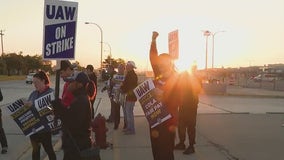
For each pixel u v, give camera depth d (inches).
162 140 240.2
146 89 239.3
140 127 554.3
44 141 263.4
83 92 217.0
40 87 258.7
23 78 3907.5
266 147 417.1
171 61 248.8
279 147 417.4
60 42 218.4
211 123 607.5
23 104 256.8
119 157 362.3
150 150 394.6
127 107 486.6
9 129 526.9
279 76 3902.6
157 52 259.0
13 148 407.5
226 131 524.7
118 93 517.3
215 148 407.5
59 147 398.3
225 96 1432.1
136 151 389.4
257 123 614.9
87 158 212.7
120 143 430.6
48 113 257.8
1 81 3053.6
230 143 436.5
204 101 1131.9
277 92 1865.2
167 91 241.6
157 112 238.8
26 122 259.0
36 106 257.0
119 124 578.6
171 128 241.8
